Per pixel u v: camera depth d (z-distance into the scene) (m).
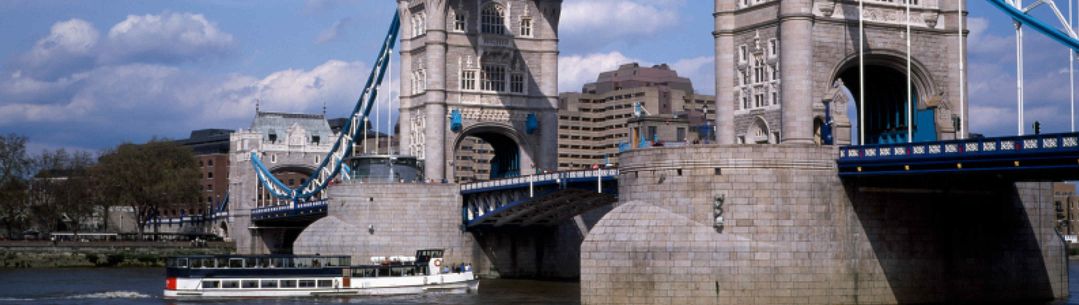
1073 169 83.88
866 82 118.44
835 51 109.38
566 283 147.75
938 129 111.81
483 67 169.75
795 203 95.88
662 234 96.06
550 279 157.50
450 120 166.62
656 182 98.38
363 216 158.88
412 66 172.88
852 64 110.62
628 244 96.56
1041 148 84.50
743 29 114.19
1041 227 107.38
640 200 99.56
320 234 159.00
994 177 95.38
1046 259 107.38
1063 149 83.12
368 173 166.00
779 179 95.88
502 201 150.38
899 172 92.62
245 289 123.88
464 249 159.25
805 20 107.50
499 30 171.38
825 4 108.88
